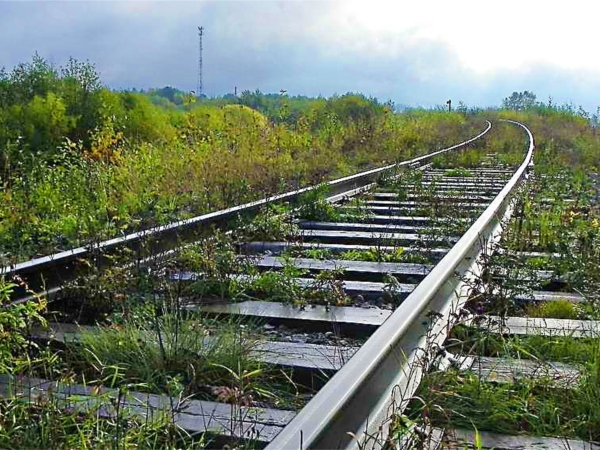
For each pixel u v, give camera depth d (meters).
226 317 4.48
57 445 2.67
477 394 3.06
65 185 8.62
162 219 6.36
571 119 44.62
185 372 3.46
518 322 4.30
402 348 2.95
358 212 8.55
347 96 31.64
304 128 18.78
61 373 3.24
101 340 3.70
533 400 3.07
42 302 3.84
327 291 4.87
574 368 3.51
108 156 11.75
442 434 2.63
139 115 17.69
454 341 3.70
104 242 5.28
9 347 3.42
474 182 12.38
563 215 8.02
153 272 5.02
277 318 4.43
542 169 14.57
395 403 2.55
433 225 7.53
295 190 9.23
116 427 2.65
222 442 2.78
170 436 2.74
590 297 4.71
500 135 27.50
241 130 15.34
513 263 5.38
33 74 17.23
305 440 1.90
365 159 17.69
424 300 3.44
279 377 3.51
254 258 5.95
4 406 2.91
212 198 9.03
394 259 6.16
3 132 14.20
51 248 5.82
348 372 2.40
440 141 24.08
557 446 2.76
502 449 2.71
